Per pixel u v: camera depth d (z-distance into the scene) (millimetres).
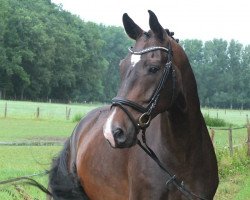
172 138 4453
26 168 13547
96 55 104062
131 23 4289
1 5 88188
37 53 91312
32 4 106188
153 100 4020
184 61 4352
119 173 4836
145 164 4449
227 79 93375
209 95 93812
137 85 3996
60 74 95125
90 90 103375
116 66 114188
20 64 90062
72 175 5953
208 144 4789
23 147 19031
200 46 99062
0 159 15602
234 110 86938
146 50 4062
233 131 31828
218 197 11289
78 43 99500
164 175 4402
